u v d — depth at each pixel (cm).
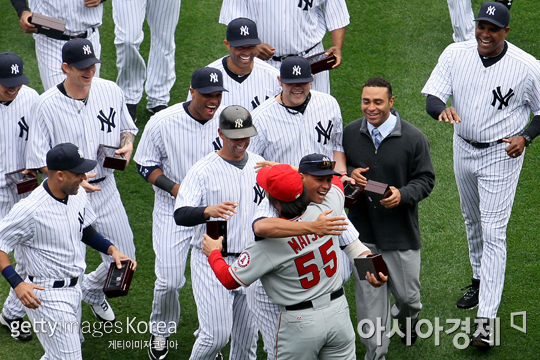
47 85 3197
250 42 2538
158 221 2525
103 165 2525
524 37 3906
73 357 2223
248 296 2261
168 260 2469
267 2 2939
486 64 2516
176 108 2441
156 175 2456
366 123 2361
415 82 3678
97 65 3281
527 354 2497
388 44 3900
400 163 2319
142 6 3378
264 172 1927
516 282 2777
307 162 1959
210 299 2262
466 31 3700
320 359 2108
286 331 2014
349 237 2131
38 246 2159
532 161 3306
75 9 3136
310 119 2458
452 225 3056
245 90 2652
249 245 1961
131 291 2842
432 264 2894
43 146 2533
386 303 2372
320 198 1988
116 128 2645
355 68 3759
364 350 2577
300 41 2997
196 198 2233
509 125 2533
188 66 3816
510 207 2600
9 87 2467
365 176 2381
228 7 3022
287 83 2350
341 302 2041
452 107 2575
